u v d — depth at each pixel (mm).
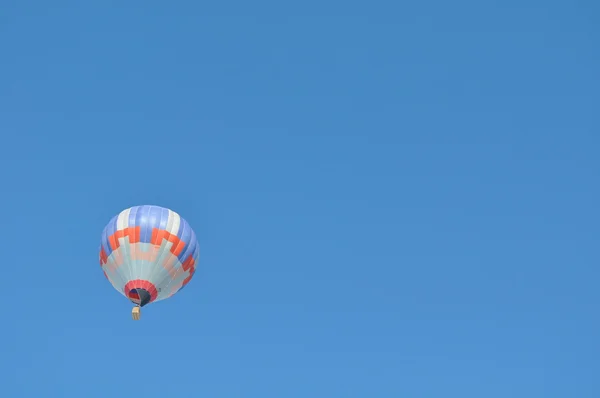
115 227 141125
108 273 140500
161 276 139000
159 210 142500
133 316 136750
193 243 142250
